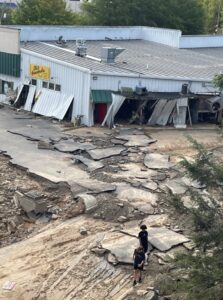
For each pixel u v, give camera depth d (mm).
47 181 29188
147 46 59906
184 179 30391
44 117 43500
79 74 41156
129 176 30859
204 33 78250
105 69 42219
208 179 15867
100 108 41625
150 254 22797
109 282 21266
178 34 60750
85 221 25875
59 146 35125
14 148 34469
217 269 15398
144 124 42406
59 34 55094
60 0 70125
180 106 42594
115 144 36469
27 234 25141
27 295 20703
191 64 51438
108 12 70938
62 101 42812
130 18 71000
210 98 43781
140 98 41031
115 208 26531
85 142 36500
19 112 45312
